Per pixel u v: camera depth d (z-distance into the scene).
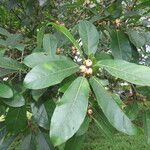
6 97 1.32
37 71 1.28
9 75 1.64
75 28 1.85
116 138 6.17
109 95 1.28
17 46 1.80
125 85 1.90
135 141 6.13
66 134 1.17
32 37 2.56
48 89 1.56
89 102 1.50
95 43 1.55
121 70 1.28
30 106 1.61
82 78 1.27
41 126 1.55
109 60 1.33
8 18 3.23
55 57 1.42
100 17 2.03
